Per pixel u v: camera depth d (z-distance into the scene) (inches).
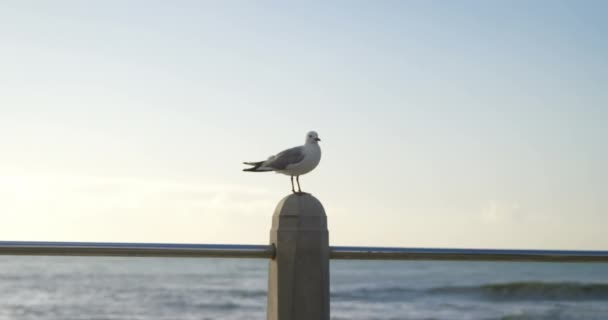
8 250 134.4
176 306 1322.6
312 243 146.6
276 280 146.0
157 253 139.0
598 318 1194.0
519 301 1418.6
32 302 1348.4
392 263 1909.4
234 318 1190.3
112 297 1434.5
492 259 150.0
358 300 1398.9
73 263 2171.5
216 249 142.3
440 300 1416.1
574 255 153.2
